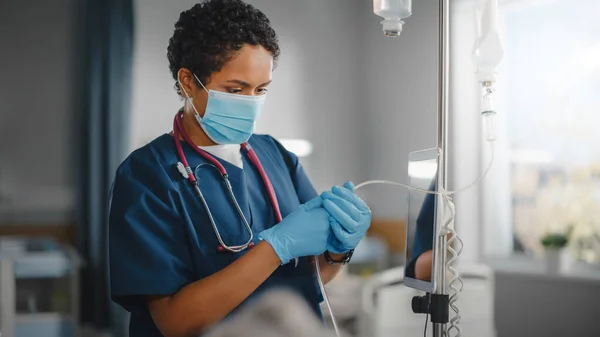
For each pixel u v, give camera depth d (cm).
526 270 281
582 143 286
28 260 241
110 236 110
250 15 114
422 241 100
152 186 113
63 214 299
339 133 338
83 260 287
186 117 123
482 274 242
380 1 99
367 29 338
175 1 300
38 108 301
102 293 286
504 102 307
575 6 288
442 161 98
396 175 324
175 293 106
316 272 124
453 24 301
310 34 334
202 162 120
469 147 303
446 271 98
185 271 110
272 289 119
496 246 304
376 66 333
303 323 120
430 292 97
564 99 292
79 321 276
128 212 109
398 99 325
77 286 249
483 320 236
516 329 279
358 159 338
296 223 108
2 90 299
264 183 126
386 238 321
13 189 297
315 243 108
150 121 294
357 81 336
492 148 105
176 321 103
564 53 292
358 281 257
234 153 126
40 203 298
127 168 116
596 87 283
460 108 302
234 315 114
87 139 293
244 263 103
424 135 314
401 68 323
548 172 296
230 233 116
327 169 334
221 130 118
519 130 306
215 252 114
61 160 302
